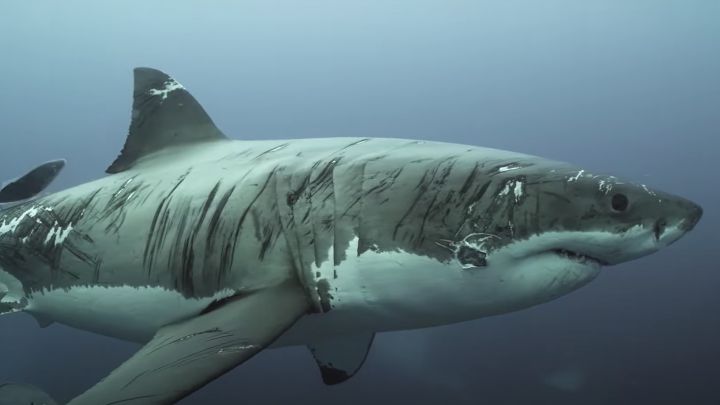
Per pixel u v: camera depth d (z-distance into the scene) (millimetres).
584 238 1789
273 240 2043
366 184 2010
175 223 2307
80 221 2645
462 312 1986
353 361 2906
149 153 2830
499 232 1831
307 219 2023
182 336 1789
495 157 2008
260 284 2025
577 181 1828
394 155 2096
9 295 2930
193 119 2865
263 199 2129
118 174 2822
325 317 2055
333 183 2055
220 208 2199
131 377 1568
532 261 1864
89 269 2549
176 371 1586
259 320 1821
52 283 2719
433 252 1875
